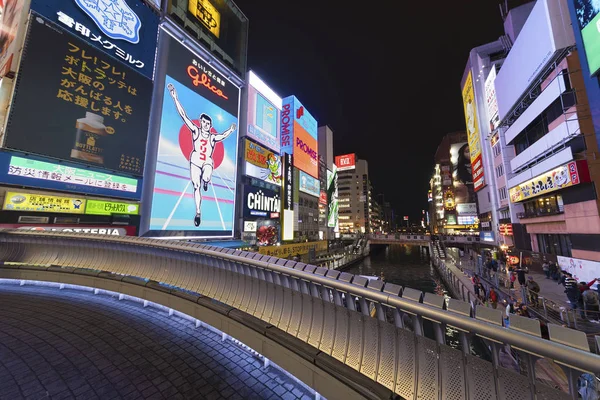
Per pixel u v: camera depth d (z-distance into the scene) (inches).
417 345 109.6
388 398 108.9
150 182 868.0
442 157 3368.6
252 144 1465.3
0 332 206.8
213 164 1155.3
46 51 628.1
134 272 284.0
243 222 1331.2
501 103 1060.5
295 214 1925.4
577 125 634.2
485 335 87.4
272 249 1430.9
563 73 666.8
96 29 741.9
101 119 730.8
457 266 1202.6
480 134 1690.5
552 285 669.9
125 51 815.7
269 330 163.8
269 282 179.5
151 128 906.7
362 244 2556.6
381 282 126.7
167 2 1003.9
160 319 244.8
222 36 1296.8
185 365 174.2
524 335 80.4
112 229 747.4
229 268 207.2
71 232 320.5
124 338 206.5
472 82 1759.4
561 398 74.8
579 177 620.1
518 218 1065.5
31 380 151.5
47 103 621.9
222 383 157.3
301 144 2137.1
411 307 107.3
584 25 618.2
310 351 141.4
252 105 1486.2
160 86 941.2
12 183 559.2
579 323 381.7
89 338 203.9
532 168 832.3
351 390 118.0
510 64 953.5
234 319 184.7
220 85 1246.9
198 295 226.1
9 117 560.4
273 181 1627.7
